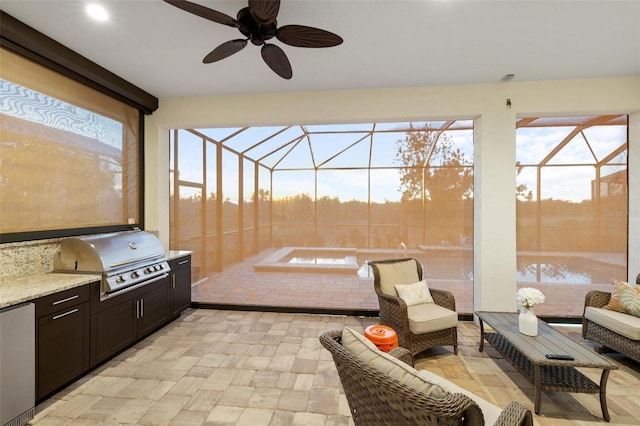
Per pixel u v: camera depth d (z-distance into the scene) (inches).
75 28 89.3
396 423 41.1
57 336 79.5
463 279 140.9
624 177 130.9
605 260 132.0
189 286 146.6
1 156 87.9
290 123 143.6
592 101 124.5
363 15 84.0
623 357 104.6
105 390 84.2
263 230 154.6
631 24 87.4
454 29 90.7
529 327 88.8
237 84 131.4
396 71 119.1
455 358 104.7
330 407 77.2
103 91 120.6
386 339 84.5
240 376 91.7
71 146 109.1
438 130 141.9
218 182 157.2
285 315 146.3
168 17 84.4
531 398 82.6
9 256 89.4
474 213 138.2
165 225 152.5
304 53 105.2
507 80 127.2
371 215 147.6
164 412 75.0
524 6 80.0
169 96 144.6
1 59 87.3
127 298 105.3
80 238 98.0
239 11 73.9
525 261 136.6
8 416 66.8
